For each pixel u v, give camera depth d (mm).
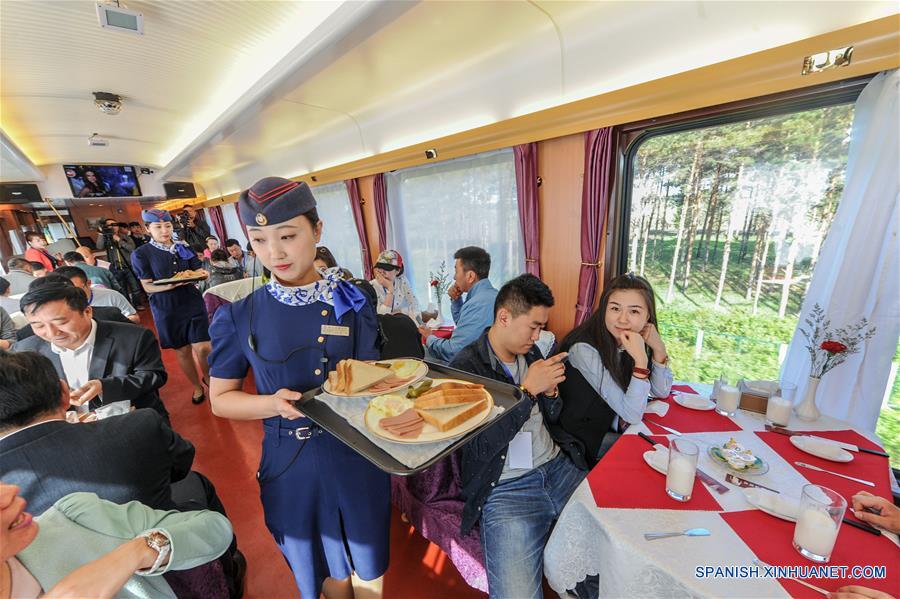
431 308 3656
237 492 2070
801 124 1755
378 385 1026
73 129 4770
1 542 480
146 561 655
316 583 1093
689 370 2436
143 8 2141
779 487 995
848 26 1407
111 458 874
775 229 1931
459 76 2699
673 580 753
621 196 2363
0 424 781
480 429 930
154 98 3660
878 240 1455
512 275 3227
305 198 882
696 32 1756
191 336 3018
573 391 1523
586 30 2033
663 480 1047
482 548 1299
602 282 2555
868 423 1585
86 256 4980
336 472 1002
